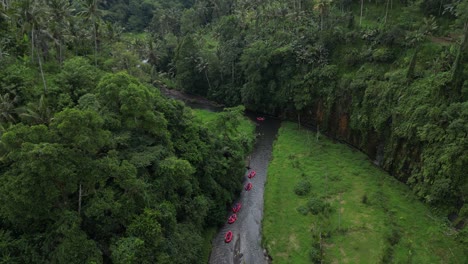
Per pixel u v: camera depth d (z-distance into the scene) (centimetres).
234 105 9606
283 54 8406
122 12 14712
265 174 6412
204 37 12312
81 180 2988
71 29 7112
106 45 7969
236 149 6178
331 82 7631
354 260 4269
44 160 2636
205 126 5981
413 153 5644
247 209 5478
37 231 3102
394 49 7025
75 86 5184
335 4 9281
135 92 4056
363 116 6681
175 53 10700
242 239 4844
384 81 6625
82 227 3156
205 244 4588
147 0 15612
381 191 5553
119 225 3369
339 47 7925
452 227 4706
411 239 4559
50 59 6406
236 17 10838
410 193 5456
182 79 10244
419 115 5547
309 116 8262
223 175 5409
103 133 3100
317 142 7325
